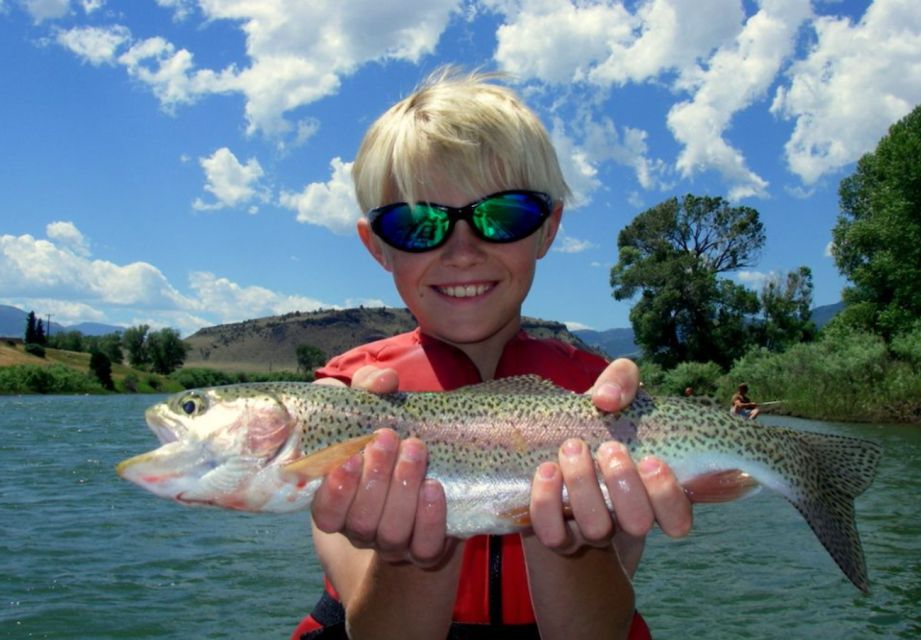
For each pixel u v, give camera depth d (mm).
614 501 449
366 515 445
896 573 1326
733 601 1214
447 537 534
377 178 580
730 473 569
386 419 565
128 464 538
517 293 569
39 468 2791
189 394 558
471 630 529
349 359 628
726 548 1550
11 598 1229
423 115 561
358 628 487
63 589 1280
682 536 456
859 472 581
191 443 544
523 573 535
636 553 583
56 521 1804
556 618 484
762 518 1843
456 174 547
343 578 527
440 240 547
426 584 471
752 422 580
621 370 511
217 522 1797
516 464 553
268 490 542
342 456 509
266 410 550
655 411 573
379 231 561
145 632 1091
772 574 1354
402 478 443
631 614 510
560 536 453
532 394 580
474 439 560
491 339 618
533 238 573
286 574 1373
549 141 610
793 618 1131
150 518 1843
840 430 4203
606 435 563
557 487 451
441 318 566
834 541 567
